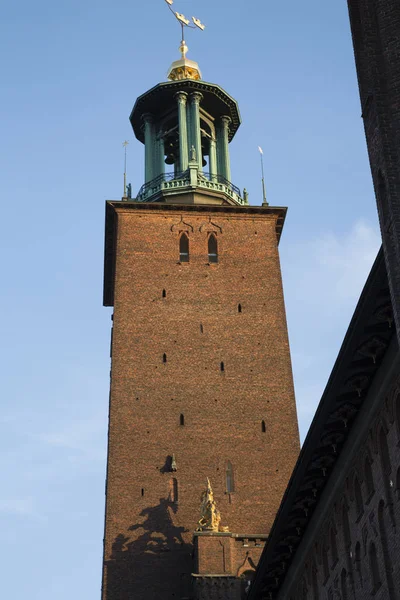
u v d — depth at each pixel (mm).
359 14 40406
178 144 102250
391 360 40938
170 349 82188
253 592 60844
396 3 39406
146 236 88750
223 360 82000
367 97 38625
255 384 80875
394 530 41750
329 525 50562
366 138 38656
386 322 39531
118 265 86688
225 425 78625
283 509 51938
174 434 77938
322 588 51688
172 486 75625
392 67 38406
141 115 100188
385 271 37062
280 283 87125
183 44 102688
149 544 73125
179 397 79750
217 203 92750
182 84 97688
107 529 73625
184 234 89500
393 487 42062
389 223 36188
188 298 85250
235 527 74062
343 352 41188
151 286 85625
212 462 76875
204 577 68750
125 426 78000
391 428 42000
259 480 76312
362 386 43344
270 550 55500
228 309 84875
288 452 77812
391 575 42250
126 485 75438
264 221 91062
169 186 92750
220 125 100562
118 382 80188
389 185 36438
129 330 82938
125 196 92500
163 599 71250
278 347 83062
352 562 47281
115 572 72062
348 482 47625
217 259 88250
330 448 47500
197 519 74312
